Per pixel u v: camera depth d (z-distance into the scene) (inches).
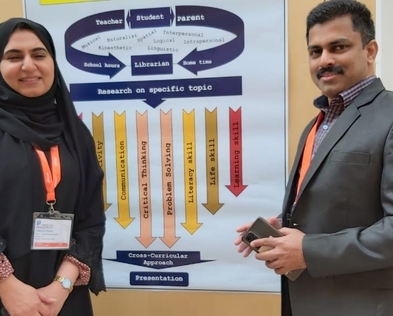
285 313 46.3
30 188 43.3
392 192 36.1
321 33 40.4
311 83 59.3
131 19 62.6
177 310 65.1
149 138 63.7
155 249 64.8
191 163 63.1
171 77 62.6
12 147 43.4
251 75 60.5
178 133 63.1
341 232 38.1
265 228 42.1
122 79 63.6
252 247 41.5
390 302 38.5
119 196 65.1
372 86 40.3
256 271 62.6
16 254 42.4
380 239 36.0
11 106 44.8
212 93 61.7
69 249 46.6
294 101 60.0
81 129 49.6
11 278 42.0
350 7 40.0
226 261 63.2
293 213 42.3
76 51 64.1
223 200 62.6
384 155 37.0
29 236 43.0
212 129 62.2
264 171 61.3
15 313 41.4
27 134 43.9
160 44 62.3
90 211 50.0
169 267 64.7
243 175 61.9
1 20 65.5
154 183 64.2
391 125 37.1
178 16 61.6
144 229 64.8
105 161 65.0
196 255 63.9
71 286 45.4
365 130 38.3
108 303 66.6
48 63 45.5
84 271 46.9
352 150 38.2
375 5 57.6
